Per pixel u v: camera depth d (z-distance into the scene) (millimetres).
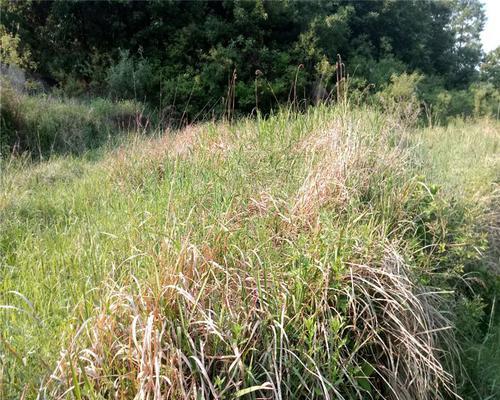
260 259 2922
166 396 2266
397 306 2959
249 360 2551
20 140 9188
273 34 17438
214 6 17875
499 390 3281
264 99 15500
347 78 6180
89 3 16469
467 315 3604
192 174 4281
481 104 18297
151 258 2969
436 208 3891
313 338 2631
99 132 10297
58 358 2447
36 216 4820
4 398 2238
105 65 16578
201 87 15180
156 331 2314
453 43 29062
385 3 22016
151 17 16781
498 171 5824
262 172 4188
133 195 4656
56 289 3154
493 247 4629
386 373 2881
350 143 4297
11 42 14828
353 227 3369
